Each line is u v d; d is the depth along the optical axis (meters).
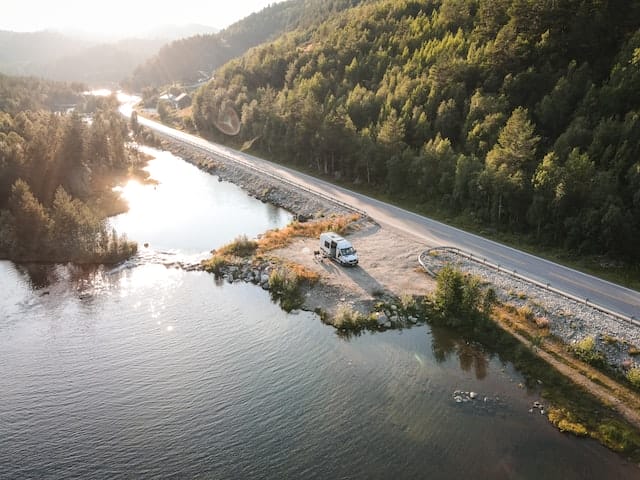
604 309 36.94
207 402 31.06
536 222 51.09
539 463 25.55
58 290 47.69
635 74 56.25
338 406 30.23
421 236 55.19
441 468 25.25
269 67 142.38
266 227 66.69
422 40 104.50
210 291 47.12
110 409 30.77
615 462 25.66
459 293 39.41
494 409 29.70
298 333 39.06
